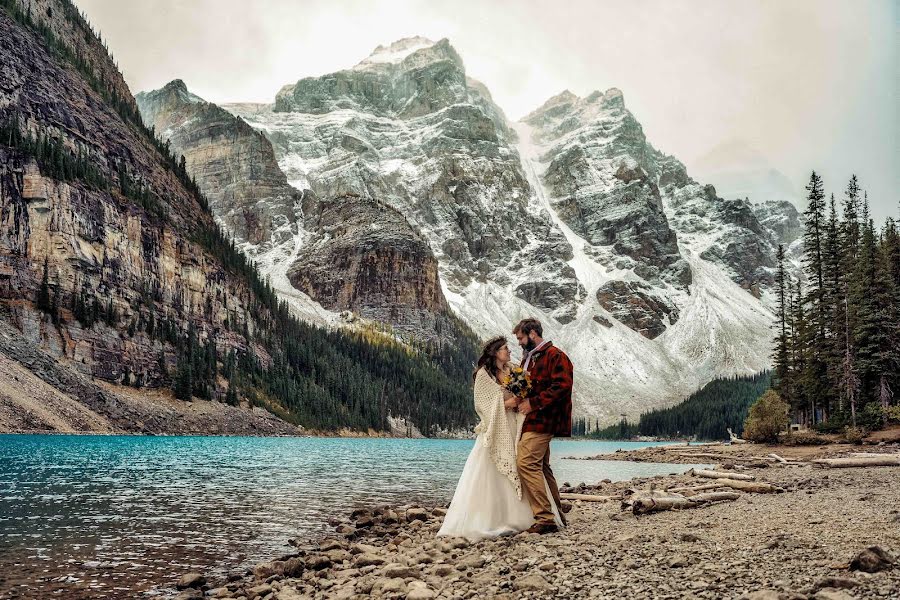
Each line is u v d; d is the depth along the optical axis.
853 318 63.62
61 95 152.38
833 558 7.47
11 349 88.56
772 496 16.80
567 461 64.38
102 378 106.81
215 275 167.25
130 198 146.12
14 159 114.75
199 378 125.81
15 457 38.94
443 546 10.83
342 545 13.75
